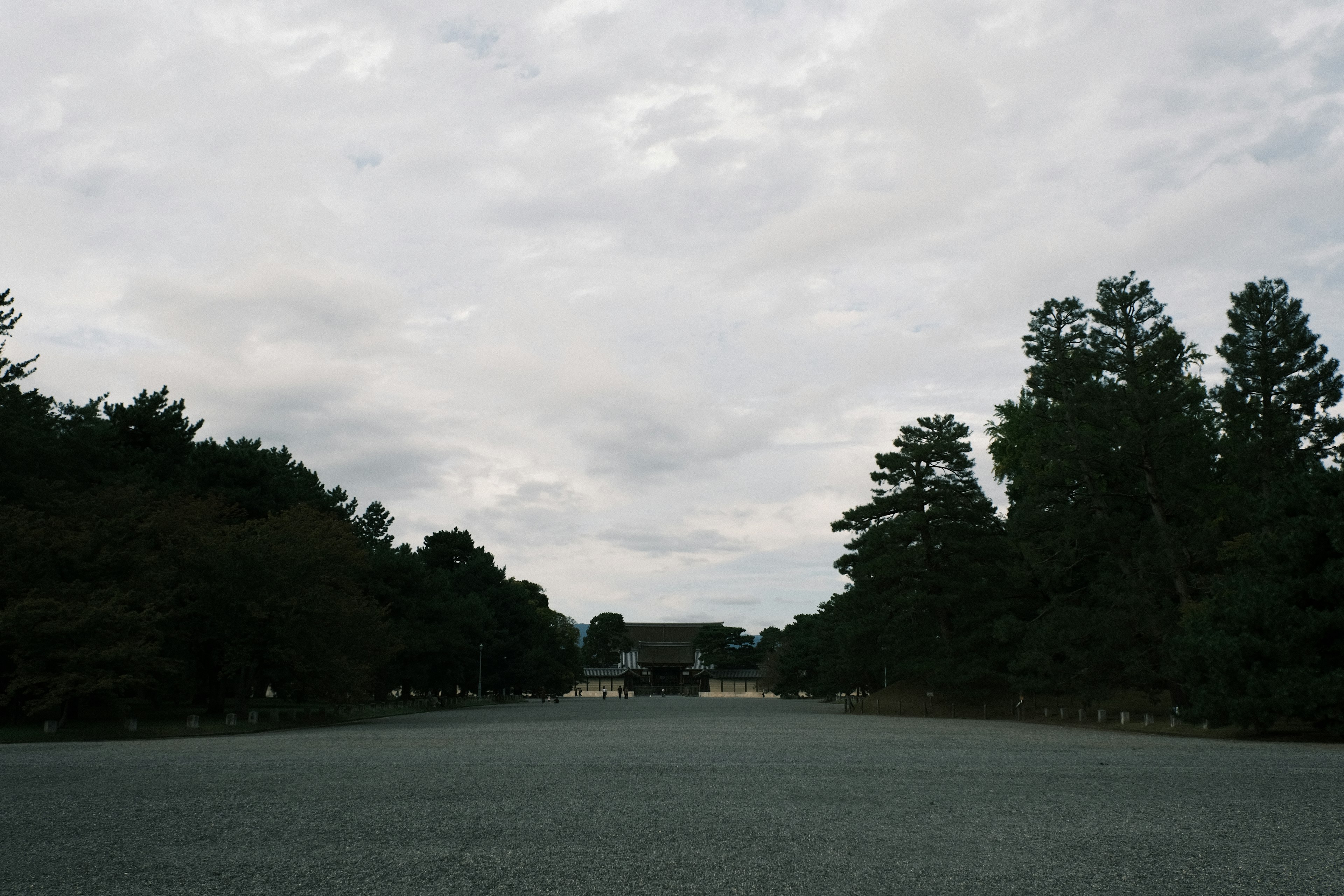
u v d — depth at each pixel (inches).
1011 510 2373.3
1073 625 1967.3
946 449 2586.1
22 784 704.4
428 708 3176.7
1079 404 2059.5
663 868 403.5
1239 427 1915.6
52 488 1724.9
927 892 361.1
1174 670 1695.4
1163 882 379.9
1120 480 2117.4
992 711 2412.6
